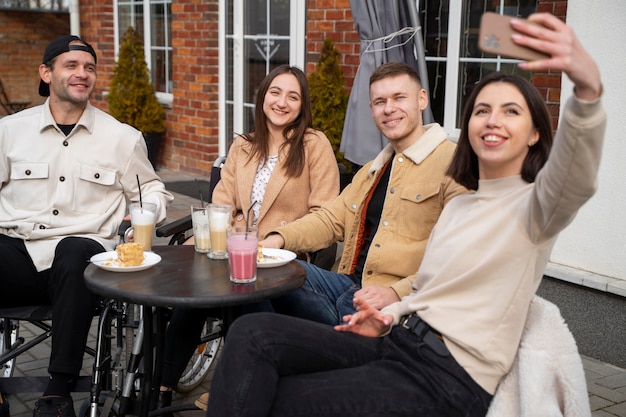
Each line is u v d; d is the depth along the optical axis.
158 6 8.66
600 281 3.76
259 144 3.50
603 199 3.78
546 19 1.70
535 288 2.11
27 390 3.00
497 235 2.14
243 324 2.17
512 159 2.18
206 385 3.62
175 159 8.53
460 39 5.10
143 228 2.84
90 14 9.81
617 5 3.61
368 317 2.35
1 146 3.44
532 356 2.07
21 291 3.23
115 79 8.42
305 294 2.86
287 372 2.19
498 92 2.16
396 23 4.32
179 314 2.95
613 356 3.79
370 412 2.06
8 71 13.91
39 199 3.40
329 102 5.70
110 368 3.21
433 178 2.79
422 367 2.12
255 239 2.44
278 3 7.04
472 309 2.13
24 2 13.54
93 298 2.91
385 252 2.82
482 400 2.10
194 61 7.94
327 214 3.14
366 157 4.34
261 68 7.37
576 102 1.78
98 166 3.45
